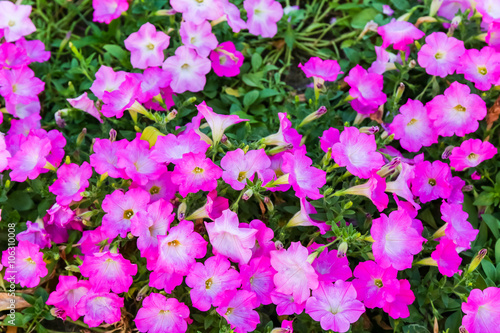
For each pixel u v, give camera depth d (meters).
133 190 0.77
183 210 0.78
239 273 0.77
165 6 1.01
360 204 0.86
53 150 0.85
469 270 0.78
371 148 0.80
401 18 0.95
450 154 0.87
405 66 0.91
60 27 1.05
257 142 0.81
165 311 0.78
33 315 0.83
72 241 0.85
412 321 0.82
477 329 0.77
